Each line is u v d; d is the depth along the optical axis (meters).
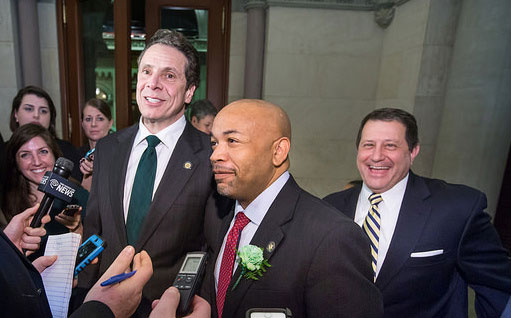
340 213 0.73
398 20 2.98
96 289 0.58
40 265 0.78
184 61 1.08
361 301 0.61
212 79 3.53
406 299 0.95
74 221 1.24
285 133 0.72
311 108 3.37
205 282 0.90
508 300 0.92
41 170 1.39
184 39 1.09
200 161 1.12
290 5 3.12
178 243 1.07
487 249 0.95
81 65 3.37
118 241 1.06
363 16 3.22
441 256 0.94
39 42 3.21
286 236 0.71
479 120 2.28
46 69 3.29
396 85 3.01
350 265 0.63
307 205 0.75
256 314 0.58
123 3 2.84
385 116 1.01
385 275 0.95
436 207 0.98
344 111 3.40
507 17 2.14
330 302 0.62
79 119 3.43
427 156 2.77
